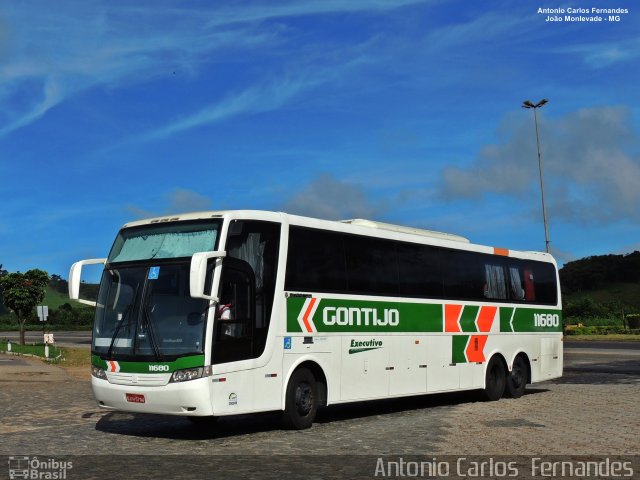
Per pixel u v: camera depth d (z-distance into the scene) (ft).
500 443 38.19
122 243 44.04
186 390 38.83
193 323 39.68
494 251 65.21
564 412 52.90
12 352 136.46
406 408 58.29
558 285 74.08
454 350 58.80
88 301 44.01
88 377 87.45
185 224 42.32
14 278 159.12
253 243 42.86
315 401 45.85
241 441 40.01
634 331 234.17
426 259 57.00
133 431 44.34
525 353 67.72
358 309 49.67
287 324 44.14
